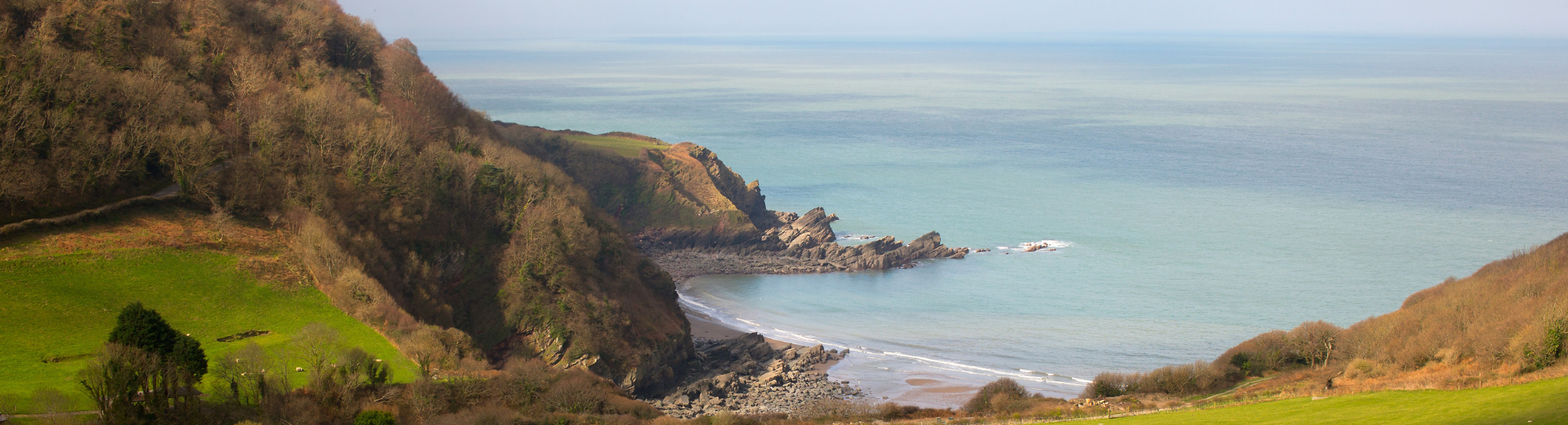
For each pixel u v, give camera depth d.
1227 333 161.88
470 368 99.06
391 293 116.88
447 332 105.88
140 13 147.25
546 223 134.50
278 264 113.88
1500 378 78.62
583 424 91.31
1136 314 174.38
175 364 78.56
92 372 74.25
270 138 129.12
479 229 137.75
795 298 184.12
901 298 184.62
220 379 83.25
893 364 143.00
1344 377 102.25
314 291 110.25
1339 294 188.12
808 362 142.12
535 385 98.75
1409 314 117.44
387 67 175.38
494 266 133.00
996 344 154.62
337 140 134.88
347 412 84.50
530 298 127.00
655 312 140.50
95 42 138.50
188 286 105.81
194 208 120.88
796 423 101.62
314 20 167.00
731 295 186.25
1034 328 164.75
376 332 104.00
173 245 112.06
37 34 130.62
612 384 114.38
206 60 148.25
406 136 140.50
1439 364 95.12
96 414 74.25
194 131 124.56
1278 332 124.88
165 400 75.50
